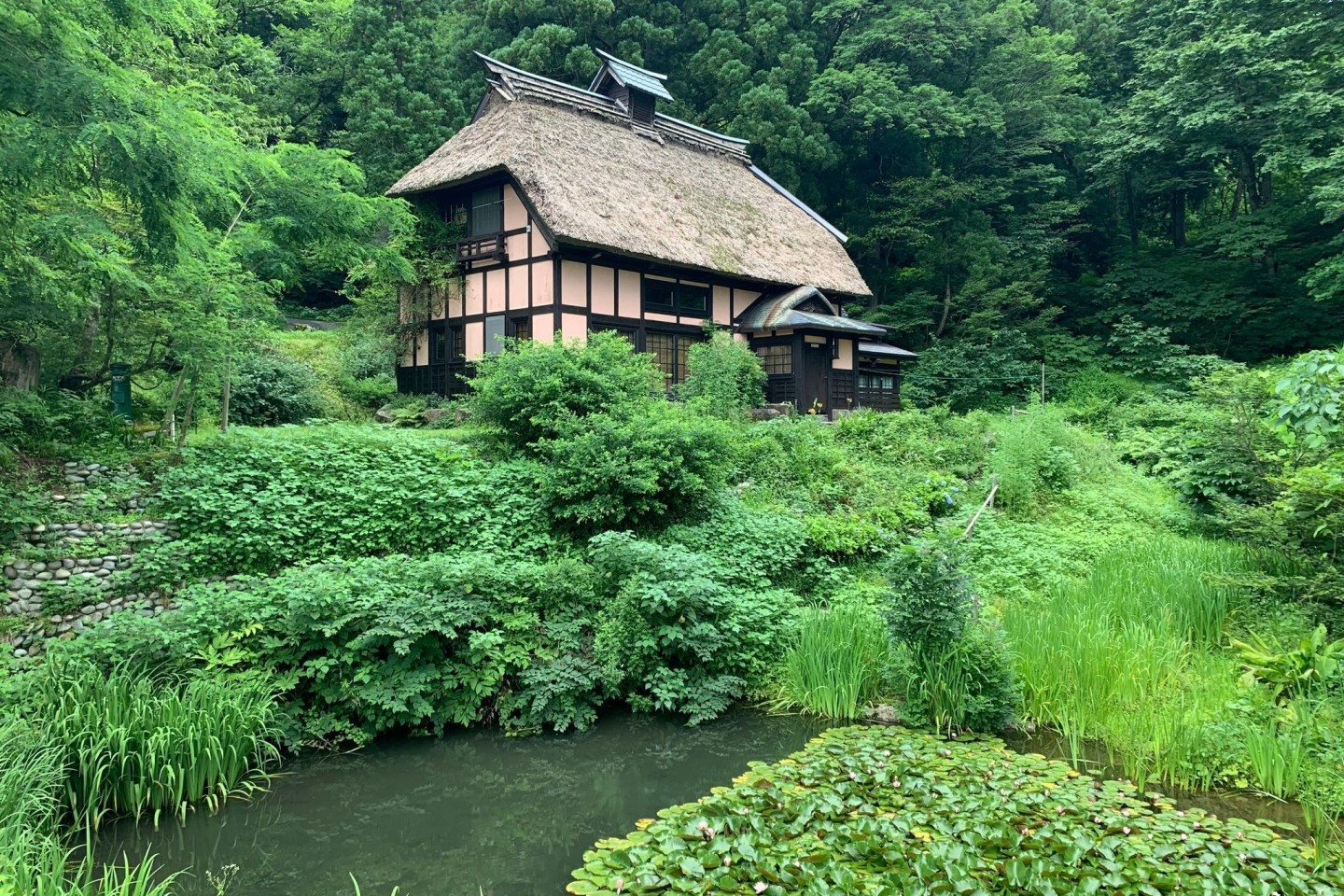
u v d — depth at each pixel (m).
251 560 7.79
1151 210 33.78
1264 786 5.18
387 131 23.42
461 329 17.80
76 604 6.87
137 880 3.83
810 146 25.98
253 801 5.46
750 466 11.55
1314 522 7.11
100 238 7.57
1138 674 6.42
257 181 10.42
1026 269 27.70
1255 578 7.32
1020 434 13.27
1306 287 25.28
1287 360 24.61
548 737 6.58
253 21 28.52
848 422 13.93
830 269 21.66
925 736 6.00
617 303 17.14
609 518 9.05
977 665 6.18
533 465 9.96
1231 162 28.00
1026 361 27.34
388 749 6.33
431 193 18.00
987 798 4.76
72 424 9.05
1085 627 6.88
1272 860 4.11
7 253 7.98
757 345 19.83
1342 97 20.94
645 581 7.24
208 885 4.44
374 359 18.44
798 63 26.75
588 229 15.52
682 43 27.50
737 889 3.92
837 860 4.16
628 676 7.09
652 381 12.02
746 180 23.00
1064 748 5.93
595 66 25.34
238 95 23.22
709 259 17.77
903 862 4.11
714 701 6.98
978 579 9.45
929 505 11.55
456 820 5.23
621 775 5.89
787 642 7.65
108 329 9.84
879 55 28.59
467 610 6.84
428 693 6.59
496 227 17.27
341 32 25.59
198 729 5.36
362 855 4.79
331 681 6.41
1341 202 20.39
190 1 8.03
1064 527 11.82
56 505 7.64
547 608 7.48
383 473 9.24
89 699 5.27
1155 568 8.72
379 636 6.45
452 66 27.22
